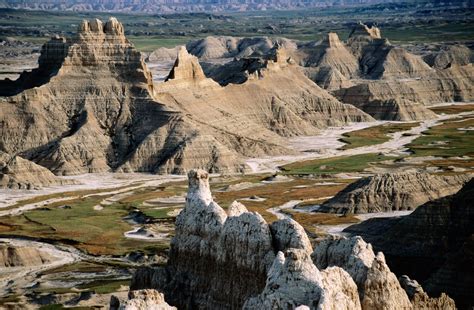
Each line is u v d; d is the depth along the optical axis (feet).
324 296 345.10
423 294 418.31
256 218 470.39
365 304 380.17
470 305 495.82
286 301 360.07
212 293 488.85
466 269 522.06
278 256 374.43
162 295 398.21
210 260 499.92
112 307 469.16
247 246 469.16
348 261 407.23
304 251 374.22
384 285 382.83
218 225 501.97
